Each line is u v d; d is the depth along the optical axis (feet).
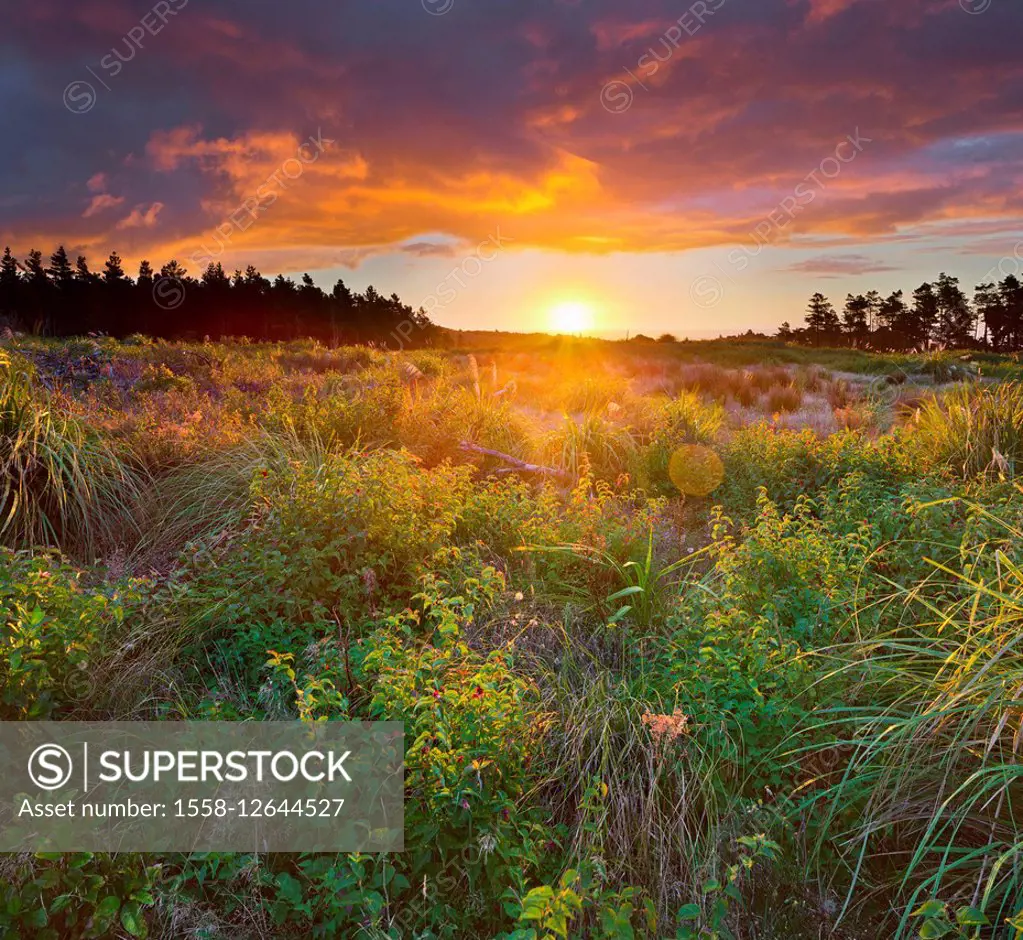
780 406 50.08
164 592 13.85
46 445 18.10
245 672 12.26
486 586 14.01
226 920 8.05
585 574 16.76
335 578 14.01
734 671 10.84
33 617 9.73
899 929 7.43
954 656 9.94
